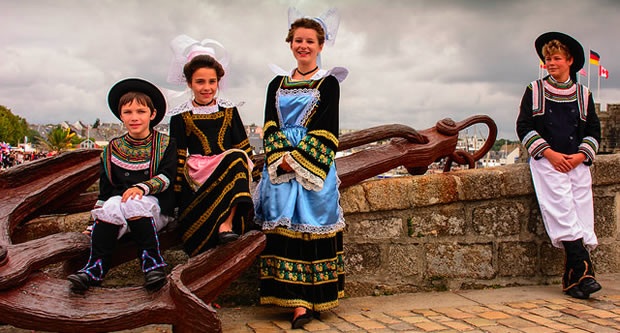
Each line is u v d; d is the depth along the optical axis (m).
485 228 4.53
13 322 2.52
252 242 3.24
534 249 4.64
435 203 4.37
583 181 4.29
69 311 2.55
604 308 3.75
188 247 3.34
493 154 71.88
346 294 4.20
